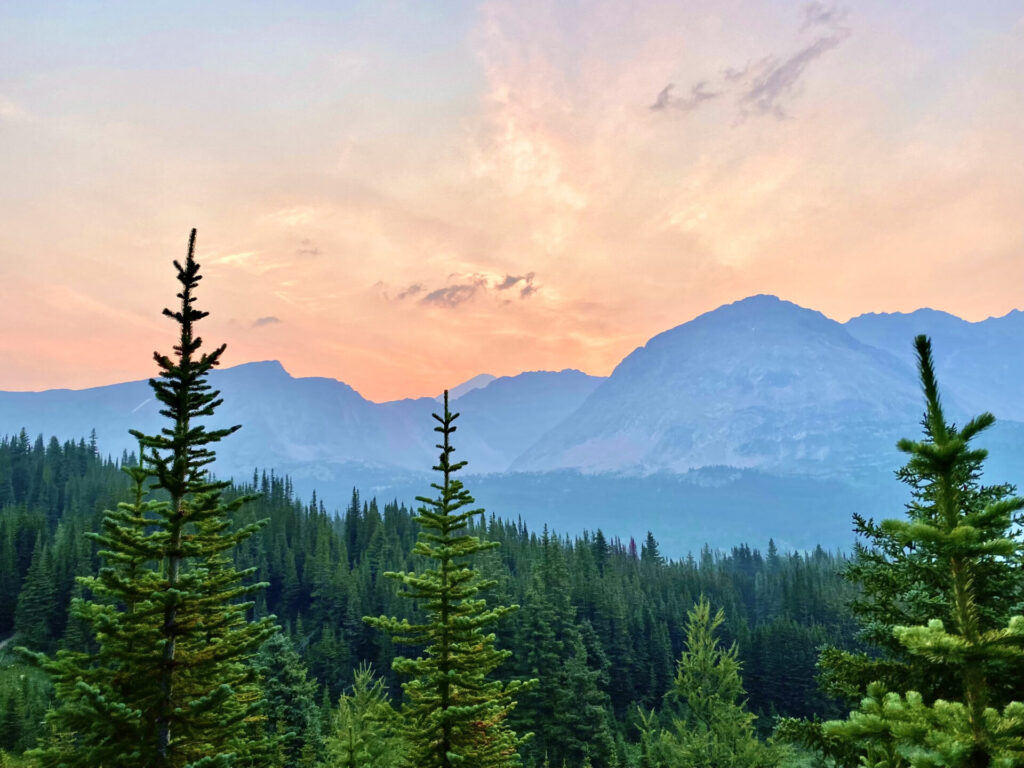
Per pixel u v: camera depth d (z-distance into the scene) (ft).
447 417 53.98
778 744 76.13
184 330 41.11
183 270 41.09
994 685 31.48
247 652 42.65
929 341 20.88
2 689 191.52
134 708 36.99
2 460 560.20
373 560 422.00
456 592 51.08
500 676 179.63
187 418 41.29
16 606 305.73
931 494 37.32
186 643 41.55
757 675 270.67
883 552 44.78
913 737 18.90
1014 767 16.61
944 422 20.61
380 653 282.97
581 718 159.12
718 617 88.53
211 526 42.73
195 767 33.71
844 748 38.73
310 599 380.37
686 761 79.97
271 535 427.33
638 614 316.60
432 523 53.11
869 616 45.19
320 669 266.57
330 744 82.38
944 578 37.96
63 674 36.73
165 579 41.65
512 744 50.70
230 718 40.04
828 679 44.32
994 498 38.09
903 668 40.09
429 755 48.49
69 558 320.29
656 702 264.52
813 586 410.93
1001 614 36.99
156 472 39.99
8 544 331.57
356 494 542.16
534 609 177.68
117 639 38.37
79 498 525.34
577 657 169.99
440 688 49.29
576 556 418.72
